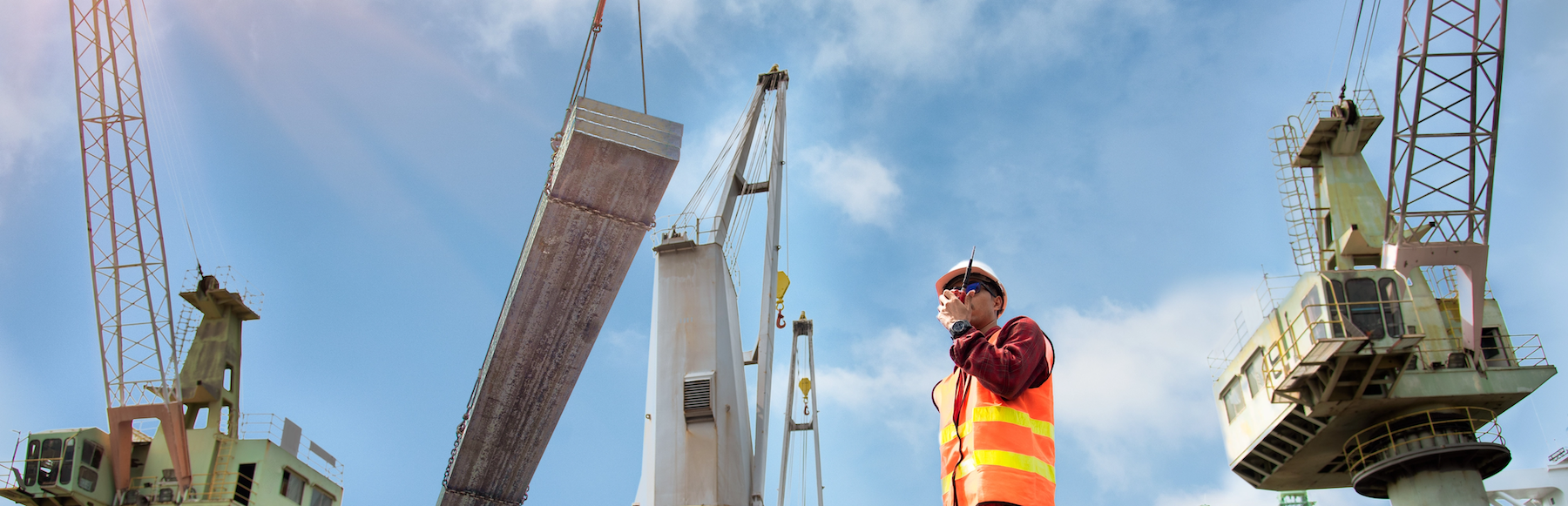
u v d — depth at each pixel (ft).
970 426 18.10
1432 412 124.36
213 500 155.74
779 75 174.40
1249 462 145.48
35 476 153.07
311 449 173.68
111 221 181.57
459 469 228.84
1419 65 136.36
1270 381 131.03
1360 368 122.52
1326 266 147.84
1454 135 134.82
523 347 190.80
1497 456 121.70
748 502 128.88
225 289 181.57
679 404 127.13
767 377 139.85
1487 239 131.54
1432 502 121.70
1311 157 153.69
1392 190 135.95
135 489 160.04
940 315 19.58
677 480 122.31
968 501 17.25
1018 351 17.28
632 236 168.14
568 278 175.94
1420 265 132.57
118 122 186.09
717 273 137.39
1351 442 132.36
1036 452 17.22
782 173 164.86
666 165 156.87
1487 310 133.08
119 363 172.24
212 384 172.04
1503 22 131.75
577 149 156.25
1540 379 124.57
